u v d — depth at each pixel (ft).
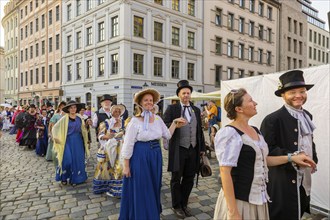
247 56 102.63
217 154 6.50
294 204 7.52
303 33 132.26
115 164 15.23
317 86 12.43
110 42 72.74
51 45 101.24
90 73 81.46
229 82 16.89
